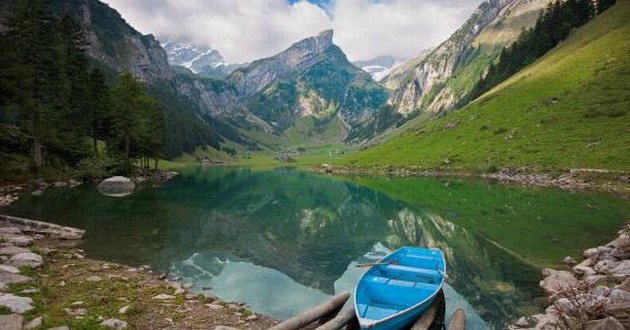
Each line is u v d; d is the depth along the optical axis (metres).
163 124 105.75
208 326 15.24
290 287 23.05
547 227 37.38
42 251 23.55
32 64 62.75
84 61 85.56
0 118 84.00
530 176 80.50
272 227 41.41
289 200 66.25
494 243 32.34
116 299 16.92
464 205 53.84
